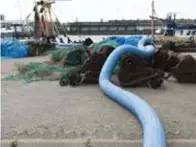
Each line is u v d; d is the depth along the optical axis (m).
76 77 5.97
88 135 3.36
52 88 5.77
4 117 3.98
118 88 4.79
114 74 6.30
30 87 5.91
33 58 11.87
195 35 27.02
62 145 3.20
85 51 8.16
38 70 7.01
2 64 9.63
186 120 3.76
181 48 13.75
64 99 4.89
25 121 3.82
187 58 6.01
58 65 8.20
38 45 13.62
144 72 5.64
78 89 5.64
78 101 4.74
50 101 4.77
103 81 5.38
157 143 2.75
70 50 8.49
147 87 5.61
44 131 3.49
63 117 3.95
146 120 3.28
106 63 5.84
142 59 5.72
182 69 6.02
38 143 3.23
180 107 4.32
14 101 4.80
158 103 4.53
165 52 6.94
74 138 3.30
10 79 6.78
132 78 5.62
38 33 20.86
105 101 4.71
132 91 5.32
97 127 3.56
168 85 5.86
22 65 7.58
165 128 3.48
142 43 10.09
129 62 5.59
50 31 21.14
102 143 3.19
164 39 19.50
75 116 3.98
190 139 3.22
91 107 4.38
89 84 6.04
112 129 3.50
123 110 4.21
